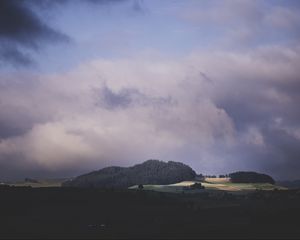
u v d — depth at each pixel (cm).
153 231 15300
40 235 14700
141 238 14050
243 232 14675
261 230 15000
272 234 14275
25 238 14238
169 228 15812
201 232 14900
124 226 16562
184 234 14575
